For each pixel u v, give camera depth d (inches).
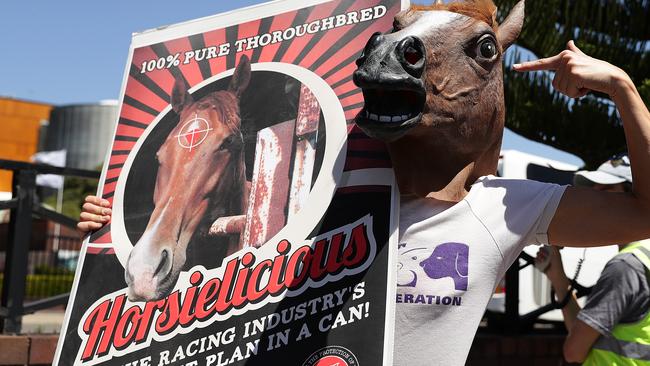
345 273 76.4
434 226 79.6
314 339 75.2
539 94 239.0
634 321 112.0
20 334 161.8
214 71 95.1
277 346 76.7
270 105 88.6
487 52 79.5
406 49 70.1
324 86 85.6
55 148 2330.2
